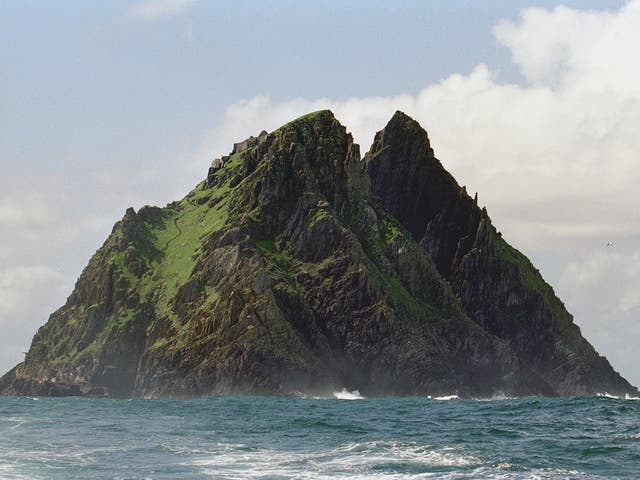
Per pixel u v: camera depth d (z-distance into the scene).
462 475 59.97
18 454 69.50
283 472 61.31
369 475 60.09
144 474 60.59
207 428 92.62
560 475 60.03
